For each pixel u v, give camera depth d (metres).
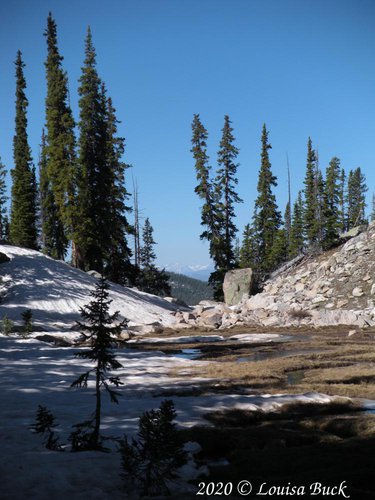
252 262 77.94
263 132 72.12
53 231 65.44
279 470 7.69
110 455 7.62
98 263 50.78
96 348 8.01
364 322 34.34
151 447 6.59
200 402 12.33
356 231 56.81
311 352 23.58
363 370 17.52
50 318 34.47
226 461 8.37
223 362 20.80
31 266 42.03
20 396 12.87
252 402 12.37
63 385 14.88
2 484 6.34
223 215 57.81
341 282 41.72
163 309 44.12
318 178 67.19
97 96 49.97
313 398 12.94
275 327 36.06
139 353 23.52
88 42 50.06
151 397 13.43
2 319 32.25
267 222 72.25
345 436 9.88
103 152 49.94
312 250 59.66
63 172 47.12
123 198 56.62
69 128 48.72
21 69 61.22
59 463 7.12
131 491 6.44
